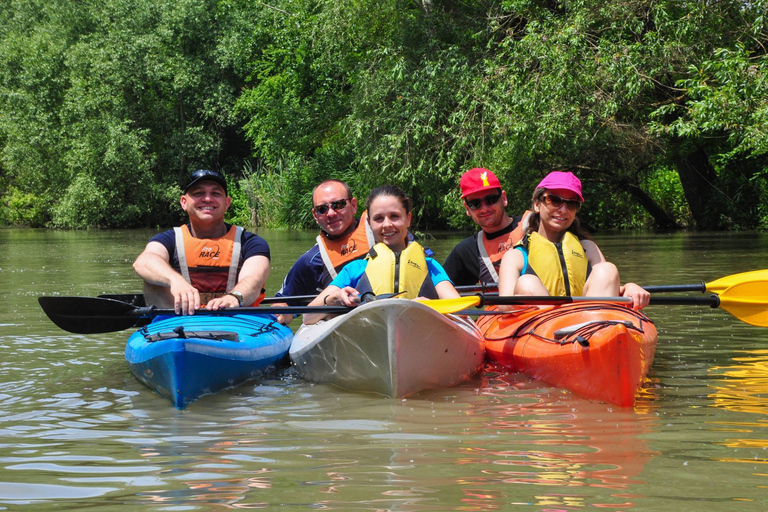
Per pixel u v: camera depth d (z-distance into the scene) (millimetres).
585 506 2248
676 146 19391
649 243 16016
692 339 5348
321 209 5273
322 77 25656
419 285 4453
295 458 2793
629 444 2914
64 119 33188
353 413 3533
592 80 14273
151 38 33000
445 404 3697
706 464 2652
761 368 4375
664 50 14422
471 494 2361
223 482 2527
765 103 12461
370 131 17453
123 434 3180
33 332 6008
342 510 2246
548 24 15359
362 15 17969
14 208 38594
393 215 4523
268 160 29531
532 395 3861
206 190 4820
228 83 34969
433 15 18188
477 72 16219
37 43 34344
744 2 14773
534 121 14422
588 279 4590
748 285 4820
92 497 2402
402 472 2598
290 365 4871
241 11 33438
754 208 22062
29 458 2832
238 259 4844
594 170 20141
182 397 3689
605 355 3617
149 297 4770
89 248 18469
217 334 4242
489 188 5273
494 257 5355
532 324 4457
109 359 4934
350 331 3918
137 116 34656
